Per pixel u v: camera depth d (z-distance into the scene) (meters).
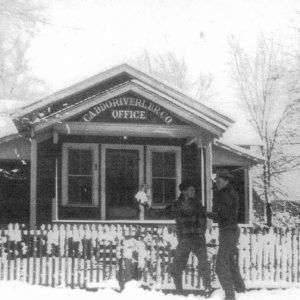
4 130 18.98
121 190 17.89
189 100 16.58
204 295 10.70
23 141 19.28
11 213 19.53
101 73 16.64
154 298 9.91
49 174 17.55
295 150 36.44
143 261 11.03
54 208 16.31
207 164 16.95
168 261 11.12
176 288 10.46
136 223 16.17
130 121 15.98
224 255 9.83
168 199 18.03
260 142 24.41
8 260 10.95
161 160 18.16
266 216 32.94
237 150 21.59
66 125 15.73
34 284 10.81
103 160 17.78
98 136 17.80
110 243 11.03
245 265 11.55
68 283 10.86
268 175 34.69
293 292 10.90
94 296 9.95
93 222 16.08
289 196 35.25
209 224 16.20
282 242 11.70
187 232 10.41
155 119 16.14
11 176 19.61
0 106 20.70
